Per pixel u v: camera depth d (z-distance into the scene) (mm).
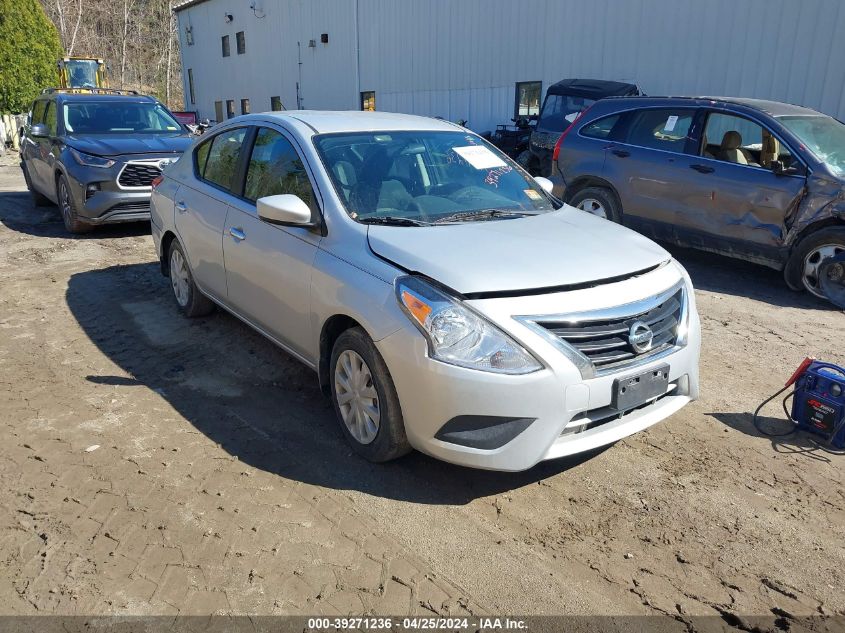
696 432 3855
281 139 4238
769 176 6445
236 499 3131
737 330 5547
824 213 6145
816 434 3777
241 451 3553
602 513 3092
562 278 3049
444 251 3201
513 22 15969
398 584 2619
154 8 62188
